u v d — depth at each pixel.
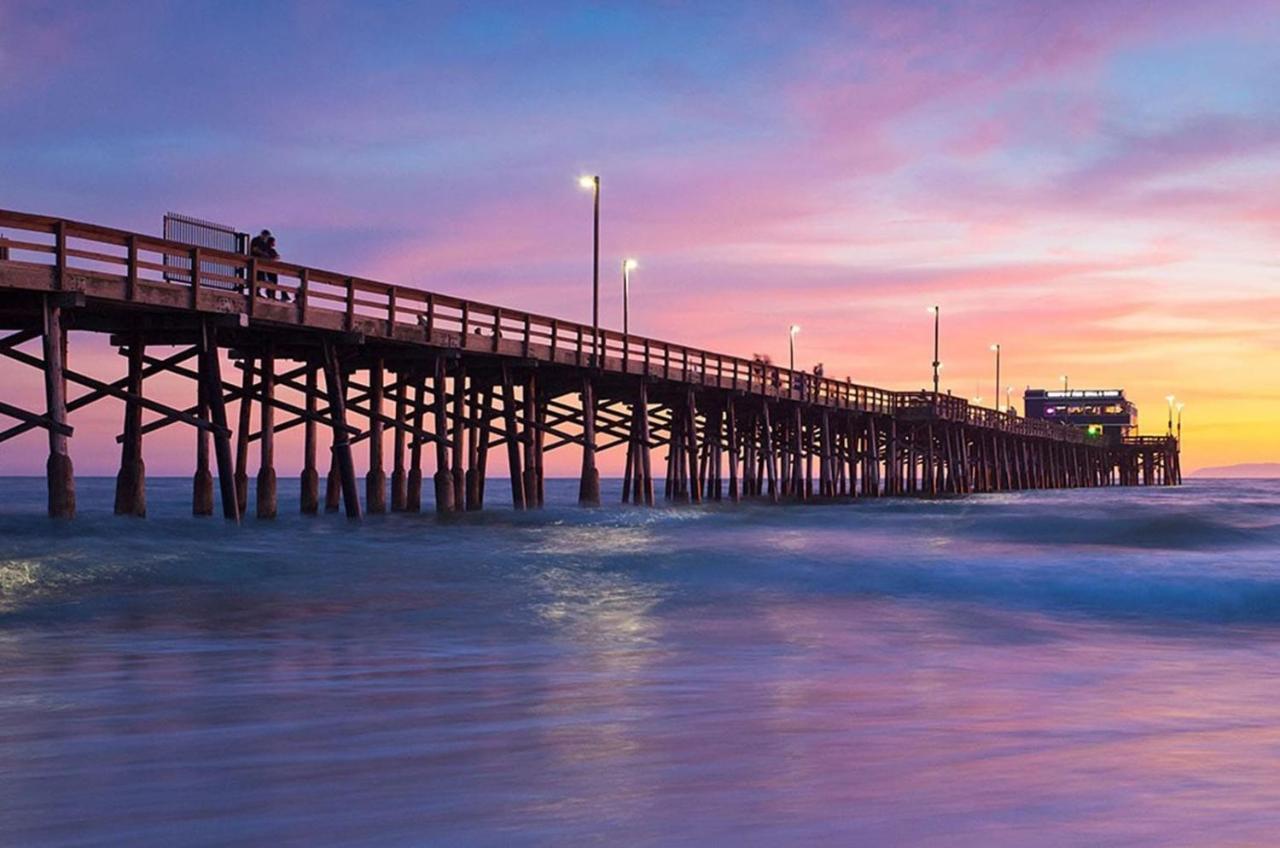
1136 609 13.85
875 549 21.05
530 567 17.19
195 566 16.05
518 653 9.58
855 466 60.62
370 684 7.78
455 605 13.34
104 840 3.82
